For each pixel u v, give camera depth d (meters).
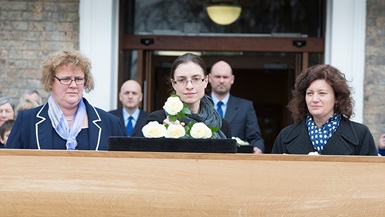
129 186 4.18
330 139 5.66
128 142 4.48
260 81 12.32
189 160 4.24
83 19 9.45
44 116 5.41
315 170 4.26
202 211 4.16
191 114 5.36
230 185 4.20
